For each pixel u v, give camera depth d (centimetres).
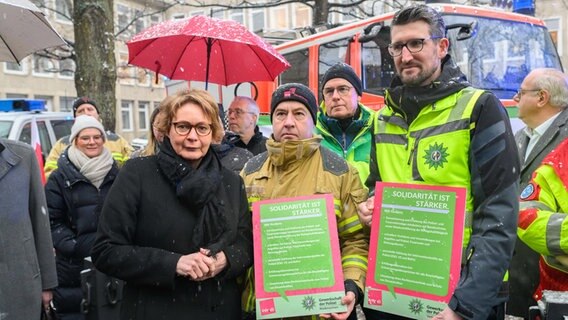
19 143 300
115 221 224
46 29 319
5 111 851
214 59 436
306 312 227
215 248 223
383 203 231
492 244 208
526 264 301
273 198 252
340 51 745
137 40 403
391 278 225
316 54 777
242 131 453
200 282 226
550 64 670
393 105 244
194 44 437
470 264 210
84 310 326
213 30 386
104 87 865
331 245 232
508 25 660
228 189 241
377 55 688
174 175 226
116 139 594
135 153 445
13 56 333
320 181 249
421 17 225
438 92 225
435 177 223
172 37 432
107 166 410
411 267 221
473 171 218
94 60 856
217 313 229
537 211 243
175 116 228
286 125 253
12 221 280
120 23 2572
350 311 227
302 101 256
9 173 286
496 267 206
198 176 225
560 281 254
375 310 248
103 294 322
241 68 440
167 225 225
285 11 2922
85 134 409
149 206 226
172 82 1093
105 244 222
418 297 219
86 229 396
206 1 2747
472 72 618
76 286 398
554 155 254
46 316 328
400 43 228
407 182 232
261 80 445
